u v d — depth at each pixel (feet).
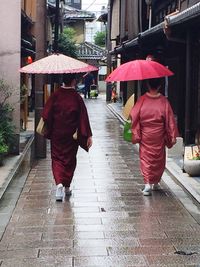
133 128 24.29
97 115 71.82
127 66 23.58
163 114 23.77
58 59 23.25
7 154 34.04
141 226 19.49
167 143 24.23
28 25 53.06
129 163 33.30
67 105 22.93
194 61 34.35
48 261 15.97
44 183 26.91
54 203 22.79
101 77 145.18
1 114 32.81
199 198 22.93
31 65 23.18
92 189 25.50
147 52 49.49
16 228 19.22
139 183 27.04
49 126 23.38
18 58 34.14
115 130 53.21
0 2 33.81
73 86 23.35
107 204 22.65
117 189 25.54
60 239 17.99
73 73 23.16
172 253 16.63
